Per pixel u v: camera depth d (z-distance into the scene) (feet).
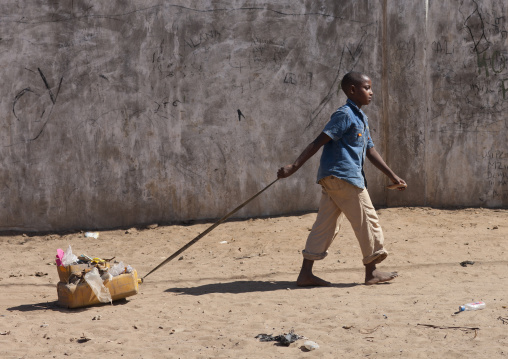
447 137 29.17
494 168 29.27
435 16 28.76
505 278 17.71
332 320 13.87
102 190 28.17
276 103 28.66
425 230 25.32
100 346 12.78
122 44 27.78
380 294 16.26
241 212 28.89
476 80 28.99
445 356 11.16
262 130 28.68
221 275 19.77
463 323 13.03
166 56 27.99
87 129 27.91
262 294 16.94
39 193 27.96
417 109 28.91
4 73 27.48
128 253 23.98
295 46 28.55
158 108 28.14
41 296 17.79
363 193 16.98
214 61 28.22
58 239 26.91
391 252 21.97
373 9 28.78
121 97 27.94
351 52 28.84
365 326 13.28
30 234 27.84
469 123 29.12
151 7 27.78
